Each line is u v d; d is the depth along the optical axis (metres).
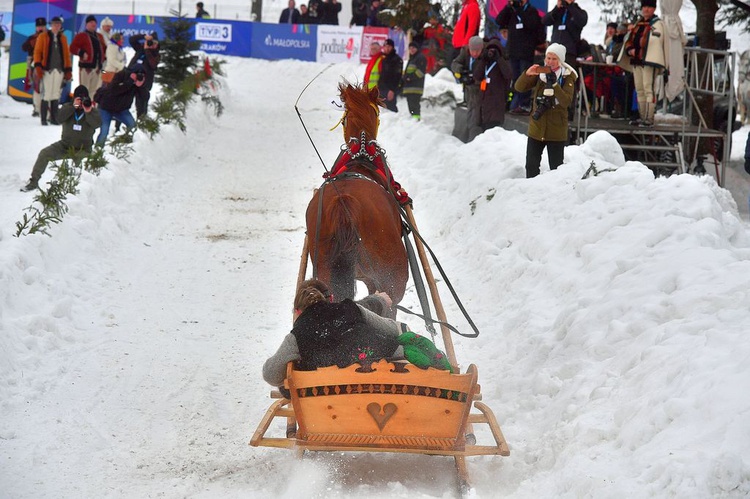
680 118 23.78
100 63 30.75
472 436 8.48
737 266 9.97
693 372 7.72
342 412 7.83
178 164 24.88
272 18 68.25
